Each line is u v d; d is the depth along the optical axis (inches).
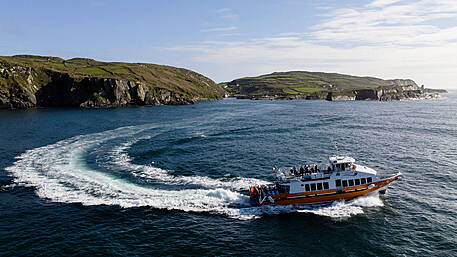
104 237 1083.3
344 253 1007.6
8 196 1437.0
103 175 1761.8
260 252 1010.7
